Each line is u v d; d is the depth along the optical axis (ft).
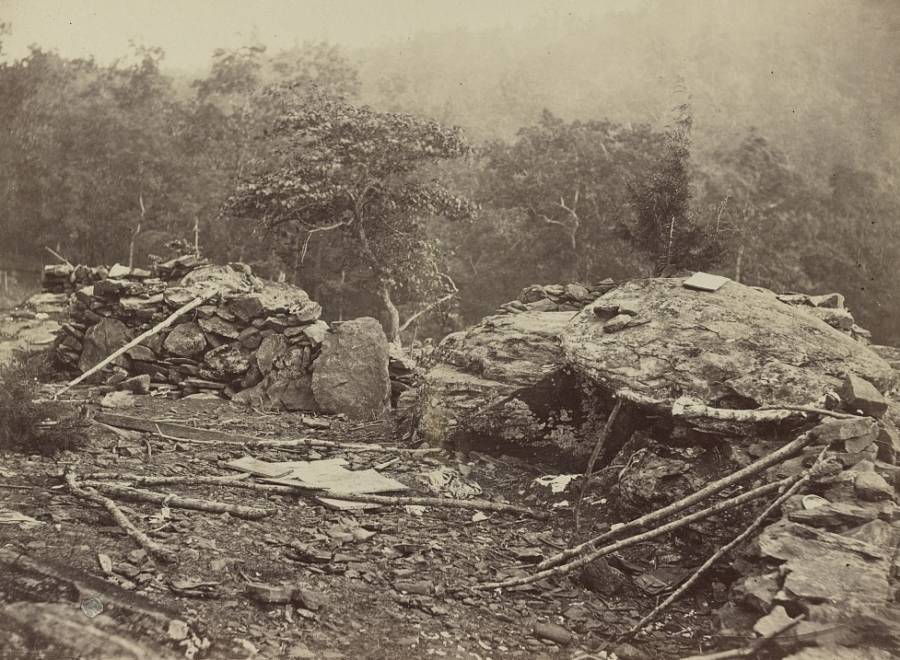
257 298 32.48
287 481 17.84
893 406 17.44
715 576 13.70
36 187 86.63
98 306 33.12
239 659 9.64
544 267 96.02
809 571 11.27
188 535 13.56
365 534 15.15
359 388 29.25
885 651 9.77
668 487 15.83
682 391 17.56
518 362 22.88
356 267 74.74
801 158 51.60
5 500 14.29
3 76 77.87
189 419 26.02
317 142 64.75
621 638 11.66
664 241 54.34
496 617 12.20
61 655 9.16
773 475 14.44
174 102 101.30
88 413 22.74
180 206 90.58
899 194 36.19
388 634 11.01
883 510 12.75
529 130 106.63
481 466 21.24
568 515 17.63
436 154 65.82
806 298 28.35
